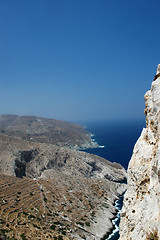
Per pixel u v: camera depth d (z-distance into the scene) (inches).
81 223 2503.7
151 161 582.6
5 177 3186.5
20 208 2319.1
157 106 601.0
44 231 1990.7
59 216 2486.5
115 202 3604.8
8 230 1760.6
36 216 2258.9
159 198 461.1
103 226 2610.7
